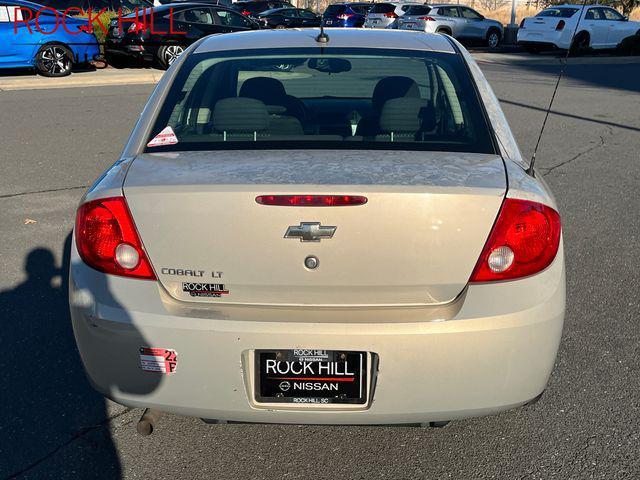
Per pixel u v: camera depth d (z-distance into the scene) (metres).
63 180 7.21
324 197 2.37
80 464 2.94
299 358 2.43
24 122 10.25
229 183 2.44
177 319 2.44
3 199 6.53
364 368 2.44
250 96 3.26
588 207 6.46
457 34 25.92
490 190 2.47
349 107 3.16
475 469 2.90
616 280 4.83
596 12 23.11
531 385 2.55
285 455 2.99
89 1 17.38
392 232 2.40
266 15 25.02
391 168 2.59
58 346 3.88
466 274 2.45
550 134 9.90
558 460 2.94
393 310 2.45
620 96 13.94
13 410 3.30
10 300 4.43
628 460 2.94
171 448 3.04
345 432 3.15
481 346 2.42
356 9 27.58
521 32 23.66
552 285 2.55
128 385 2.54
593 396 3.41
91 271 2.56
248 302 2.47
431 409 2.48
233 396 2.47
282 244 2.41
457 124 3.00
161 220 2.46
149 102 3.20
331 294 2.45
